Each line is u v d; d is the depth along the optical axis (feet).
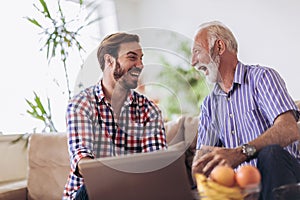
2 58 11.00
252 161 5.16
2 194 7.66
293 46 10.79
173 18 13.38
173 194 2.81
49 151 8.26
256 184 2.51
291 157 3.75
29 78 11.51
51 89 12.00
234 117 5.62
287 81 10.89
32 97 11.50
